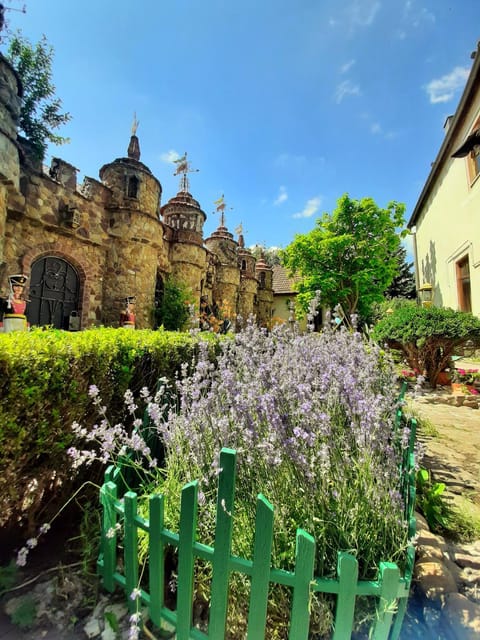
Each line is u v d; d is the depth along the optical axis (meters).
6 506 1.45
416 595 1.29
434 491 1.93
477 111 7.37
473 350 6.61
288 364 1.97
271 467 1.27
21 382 1.33
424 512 1.83
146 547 1.33
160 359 2.46
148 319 9.77
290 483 1.29
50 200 7.41
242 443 1.39
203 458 1.44
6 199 6.14
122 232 9.12
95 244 8.62
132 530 1.17
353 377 1.92
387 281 14.74
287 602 1.14
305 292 15.05
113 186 9.25
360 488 1.29
